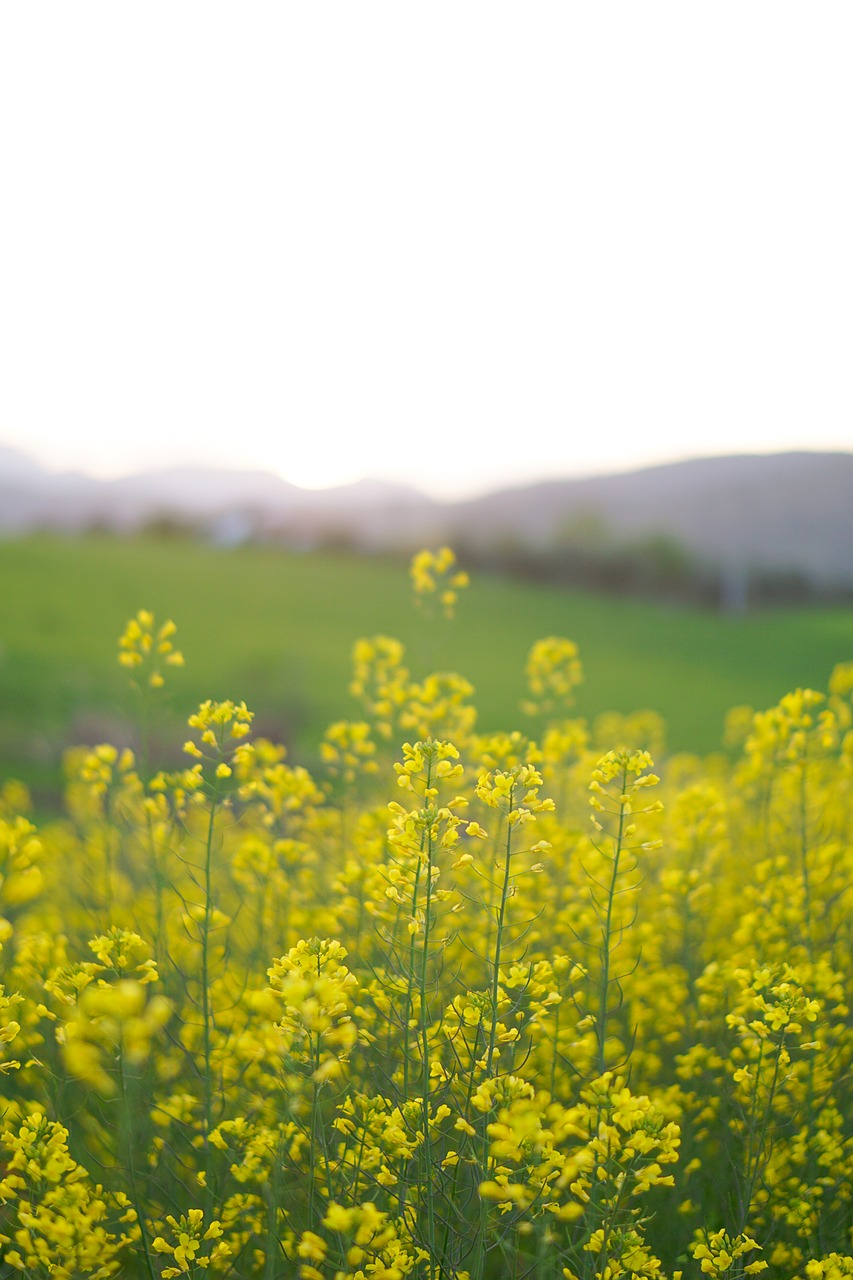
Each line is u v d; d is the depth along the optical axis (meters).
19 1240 2.57
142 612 4.22
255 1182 3.13
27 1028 3.34
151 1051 3.33
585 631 54.00
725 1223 3.15
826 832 4.81
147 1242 2.74
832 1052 3.31
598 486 122.31
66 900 5.04
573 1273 2.66
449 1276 2.56
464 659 43.47
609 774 2.91
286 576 60.19
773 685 44.50
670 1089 3.29
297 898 4.10
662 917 4.32
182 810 3.95
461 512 114.56
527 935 3.48
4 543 61.06
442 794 4.27
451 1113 2.79
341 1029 2.51
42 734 19.20
